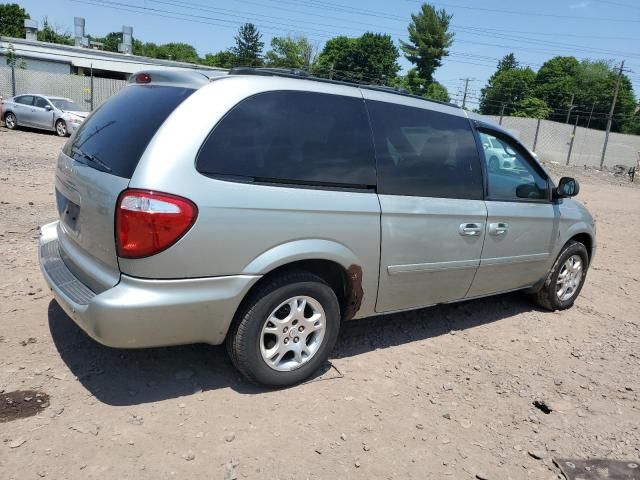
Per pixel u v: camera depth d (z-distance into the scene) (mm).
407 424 3291
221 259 3008
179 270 2904
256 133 3160
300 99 3393
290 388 3521
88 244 3137
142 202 2795
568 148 40250
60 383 3299
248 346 3240
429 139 4062
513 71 84938
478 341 4633
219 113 3039
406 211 3781
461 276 4352
